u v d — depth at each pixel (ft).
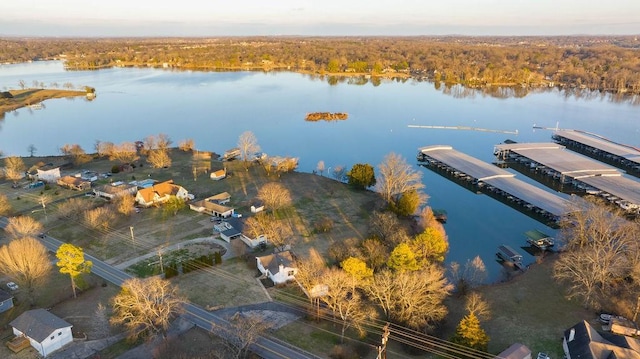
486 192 416.05
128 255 281.13
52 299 234.38
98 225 314.96
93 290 244.01
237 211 349.20
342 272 228.43
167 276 254.47
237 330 190.70
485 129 629.51
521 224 348.38
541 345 201.46
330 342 202.90
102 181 415.64
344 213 347.56
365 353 196.03
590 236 272.31
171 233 311.47
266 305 230.27
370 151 535.19
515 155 512.63
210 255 271.69
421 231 299.17
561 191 417.49
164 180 419.95
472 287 248.32
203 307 228.02
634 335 202.28
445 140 581.94
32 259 225.15
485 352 188.24
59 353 195.21
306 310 225.56
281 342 202.08
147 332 207.31
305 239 302.45
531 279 256.73
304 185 411.34
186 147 519.60
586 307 227.61
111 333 208.13
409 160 507.30
